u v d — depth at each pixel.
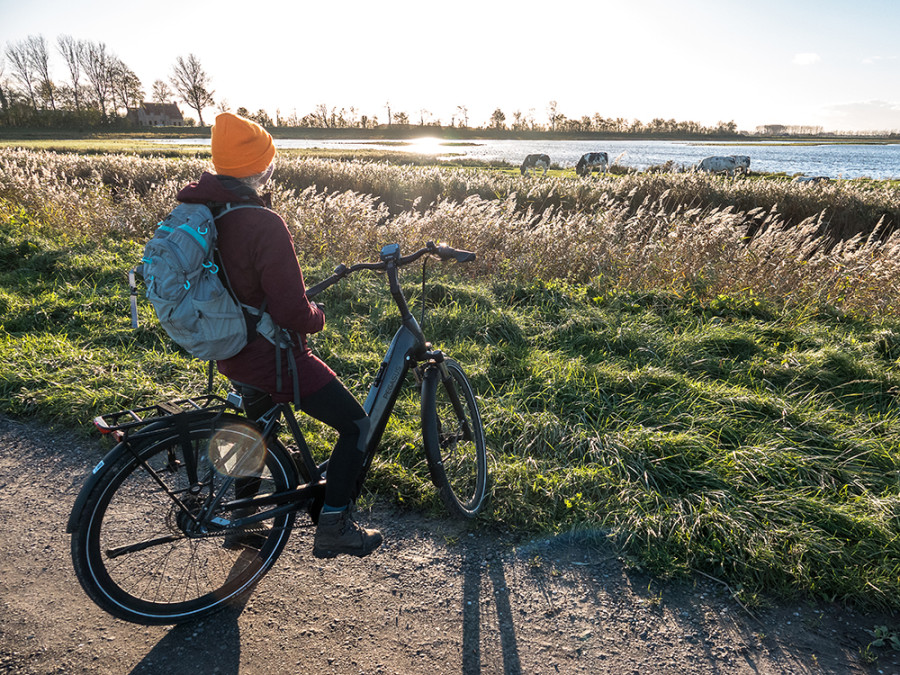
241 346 1.92
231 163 1.85
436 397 2.90
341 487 2.28
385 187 13.83
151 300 1.76
